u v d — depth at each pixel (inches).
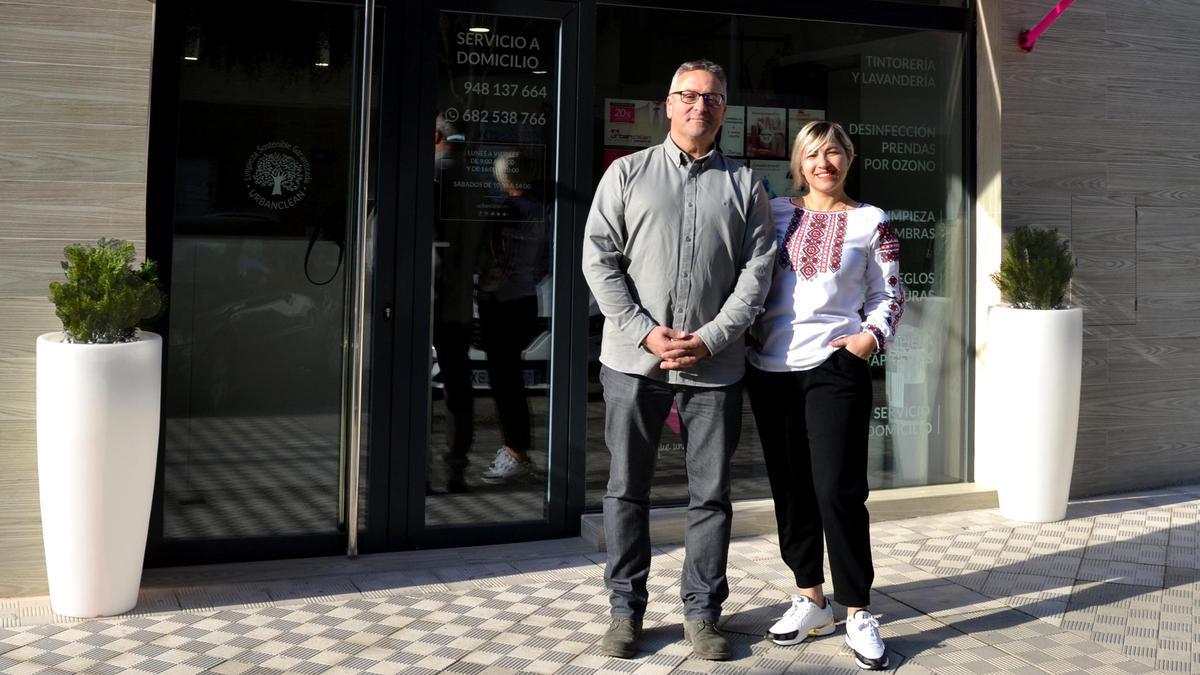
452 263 200.4
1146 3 246.4
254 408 191.2
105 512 159.8
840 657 152.0
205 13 184.5
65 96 167.2
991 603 173.9
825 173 155.3
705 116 151.3
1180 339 255.0
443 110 198.1
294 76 189.3
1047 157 237.5
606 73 209.2
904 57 231.6
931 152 234.8
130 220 171.2
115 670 143.9
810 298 153.8
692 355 148.0
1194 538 210.8
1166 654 153.8
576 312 206.5
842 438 151.0
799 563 158.2
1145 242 249.8
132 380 158.7
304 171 190.9
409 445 198.1
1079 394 221.9
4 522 167.9
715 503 153.7
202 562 189.3
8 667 144.3
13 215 165.5
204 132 185.3
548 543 204.8
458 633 159.0
